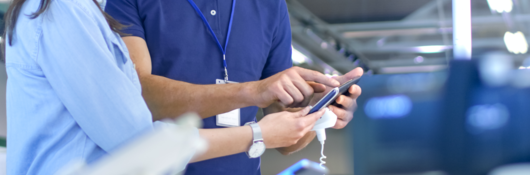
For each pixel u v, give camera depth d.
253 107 1.48
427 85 1.58
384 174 1.64
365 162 1.67
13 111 0.83
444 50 7.98
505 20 6.14
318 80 1.15
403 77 1.67
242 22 1.48
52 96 0.80
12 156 0.82
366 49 8.11
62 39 0.78
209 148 0.95
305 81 1.18
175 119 1.21
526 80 1.40
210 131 0.98
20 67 0.82
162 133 0.28
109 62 0.81
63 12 0.80
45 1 0.80
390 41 7.86
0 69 2.14
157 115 1.22
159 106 1.21
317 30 7.17
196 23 1.42
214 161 1.33
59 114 0.80
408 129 1.58
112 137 0.80
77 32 0.79
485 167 1.38
